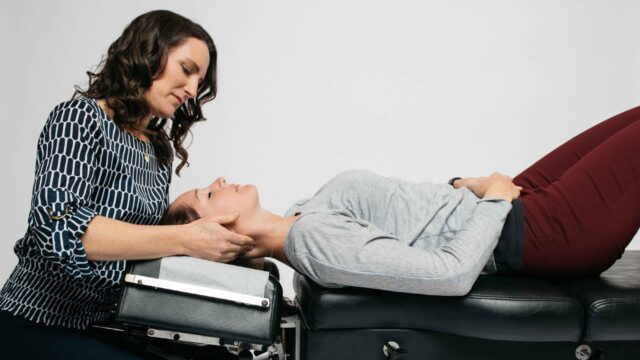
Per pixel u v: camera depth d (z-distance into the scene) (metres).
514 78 3.29
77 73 3.00
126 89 1.34
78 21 2.99
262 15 3.12
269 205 3.16
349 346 1.45
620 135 1.69
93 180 1.29
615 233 1.59
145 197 1.45
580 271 1.62
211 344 1.38
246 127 3.13
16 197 3.02
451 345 1.47
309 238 1.42
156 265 1.29
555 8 3.29
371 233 1.42
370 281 1.38
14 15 2.96
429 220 1.65
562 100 3.33
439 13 3.23
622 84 3.36
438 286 1.36
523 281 1.56
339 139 3.19
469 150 3.29
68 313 1.30
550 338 1.44
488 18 3.25
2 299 1.28
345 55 3.18
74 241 1.15
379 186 1.73
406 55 3.22
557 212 1.60
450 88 3.25
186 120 1.65
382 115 3.22
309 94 3.16
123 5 3.01
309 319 1.45
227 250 1.36
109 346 1.28
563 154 2.01
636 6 3.33
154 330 1.29
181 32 1.37
